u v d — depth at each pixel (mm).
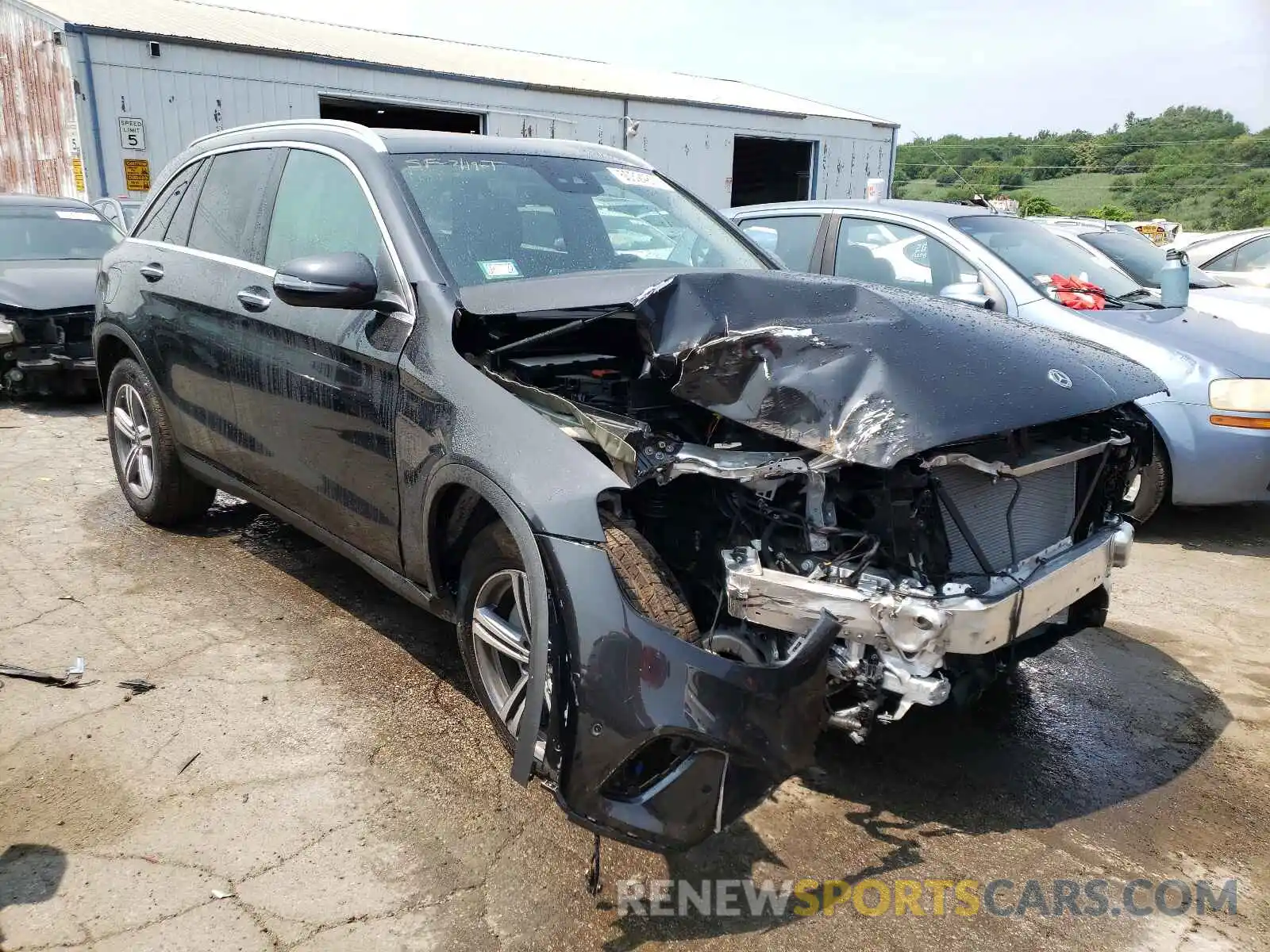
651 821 2311
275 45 15008
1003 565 2789
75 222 9359
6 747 3023
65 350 7766
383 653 3715
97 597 4113
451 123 18344
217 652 3670
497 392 2775
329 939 2316
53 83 13500
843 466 2566
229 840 2643
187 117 13945
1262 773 3188
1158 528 5832
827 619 2455
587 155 4172
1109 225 9969
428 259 3164
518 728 2828
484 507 2920
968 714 3504
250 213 4020
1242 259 10320
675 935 2389
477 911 2432
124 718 3205
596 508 2438
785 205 6875
